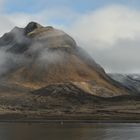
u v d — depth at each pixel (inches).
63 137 6136.8
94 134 6604.3
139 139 5787.4
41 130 7568.9
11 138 6082.7
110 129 7824.8
